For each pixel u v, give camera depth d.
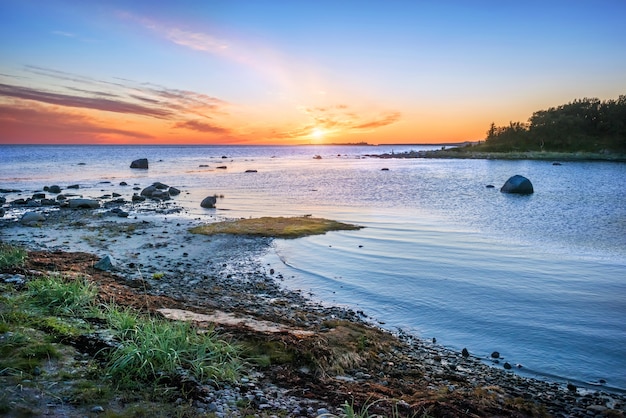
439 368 8.42
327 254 17.72
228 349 6.99
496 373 8.35
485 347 9.55
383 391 6.55
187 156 142.75
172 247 18.64
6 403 4.64
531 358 9.02
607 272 15.09
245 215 28.19
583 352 9.27
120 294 10.43
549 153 119.38
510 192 39.75
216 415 5.05
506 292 13.06
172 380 5.76
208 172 69.12
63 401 4.89
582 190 42.03
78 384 5.32
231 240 20.14
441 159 123.56
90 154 143.25
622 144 124.50
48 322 7.16
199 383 5.79
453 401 6.27
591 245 19.23
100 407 4.84
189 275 14.50
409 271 15.29
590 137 133.38
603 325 10.63
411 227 23.55
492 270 15.37
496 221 25.50
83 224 24.03
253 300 12.16
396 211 29.55
